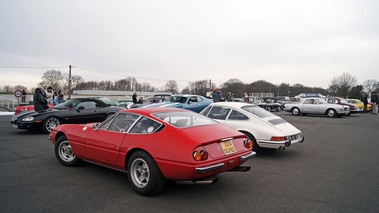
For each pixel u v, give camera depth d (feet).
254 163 18.57
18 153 20.81
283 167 17.52
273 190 13.17
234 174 15.88
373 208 11.05
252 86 308.19
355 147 24.50
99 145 14.30
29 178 14.73
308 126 41.70
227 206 11.22
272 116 22.50
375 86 256.52
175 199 11.94
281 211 10.76
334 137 30.48
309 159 19.81
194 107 44.27
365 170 16.87
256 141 20.21
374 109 72.33
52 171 16.10
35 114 30.12
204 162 11.06
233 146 12.73
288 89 304.50
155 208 10.96
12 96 99.25
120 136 13.50
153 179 11.81
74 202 11.50
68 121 31.81
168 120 12.94
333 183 14.28
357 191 13.07
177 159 11.22
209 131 12.66
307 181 14.62
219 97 39.24
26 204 11.23
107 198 11.99
